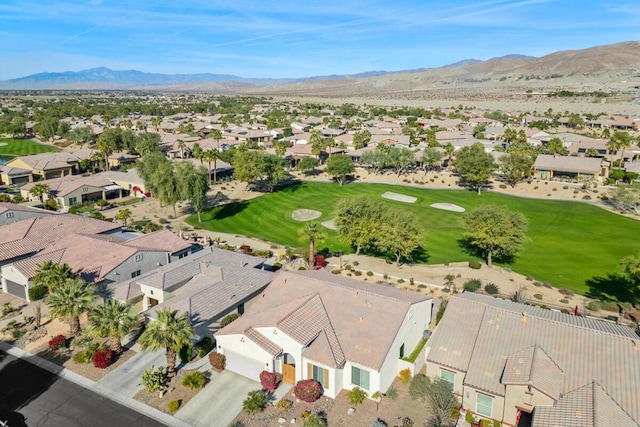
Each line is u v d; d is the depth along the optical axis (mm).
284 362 39156
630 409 29594
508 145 154625
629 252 72688
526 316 37812
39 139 188000
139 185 108625
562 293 56656
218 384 38562
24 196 100062
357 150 153625
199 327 43281
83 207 97188
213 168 124688
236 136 183125
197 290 48438
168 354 38500
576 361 33406
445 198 108188
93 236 64000
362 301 42469
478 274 62625
